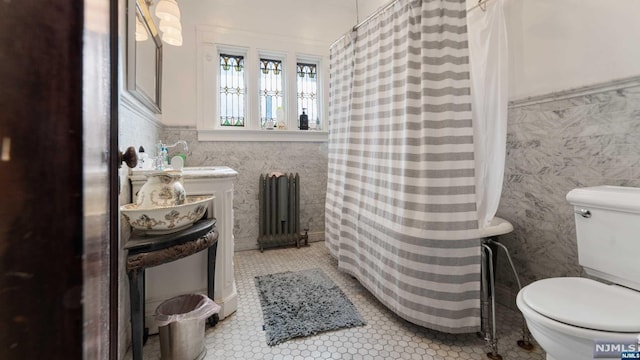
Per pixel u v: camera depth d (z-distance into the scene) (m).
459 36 1.48
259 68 3.00
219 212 1.72
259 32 2.94
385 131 1.83
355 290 2.08
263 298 1.96
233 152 2.91
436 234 1.48
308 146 3.20
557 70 1.53
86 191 0.28
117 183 0.48
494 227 1.54
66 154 0.26
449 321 1.46
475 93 1.68
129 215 1.20
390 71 1.79
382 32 1.85
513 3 1.72
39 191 0.26
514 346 1.48
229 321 1.70
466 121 1.47
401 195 1.63
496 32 1.59
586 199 1.25
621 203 1.13
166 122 2.66
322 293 2.03
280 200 2.96
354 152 2.19
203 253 1.70
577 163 1.47
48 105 0.26
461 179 1.46
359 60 2.14
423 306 1.52
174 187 1.32
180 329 1.30
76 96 0.27
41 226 0.26
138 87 1.52
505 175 1.82
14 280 0.26
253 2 2.91
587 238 1.26
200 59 2.75
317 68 3.28
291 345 1.49
